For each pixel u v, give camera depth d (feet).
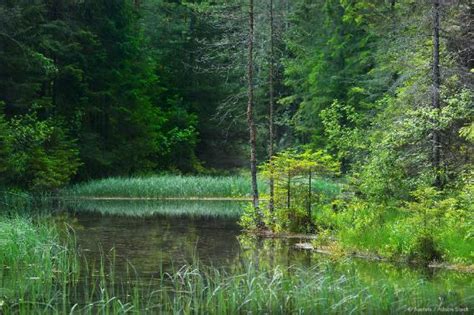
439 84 58.59
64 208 91.20
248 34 68.49
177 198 118.11
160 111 160.35
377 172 59.21
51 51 118.42
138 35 148.25
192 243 56.29
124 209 93.04
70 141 115.75
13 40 100.12
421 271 43.01
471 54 65.16
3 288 34.86
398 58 71.82
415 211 51.88
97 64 133.49
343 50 125.59
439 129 57.72
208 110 168.76
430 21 61.82
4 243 42.55
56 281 37.73
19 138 101.14
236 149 170.50
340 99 124.16
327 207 67.10
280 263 45.85
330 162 67.62
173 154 161.17
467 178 55.11
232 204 107.34
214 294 33.19
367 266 45.03
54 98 127.03
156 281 38.17
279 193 68.39
